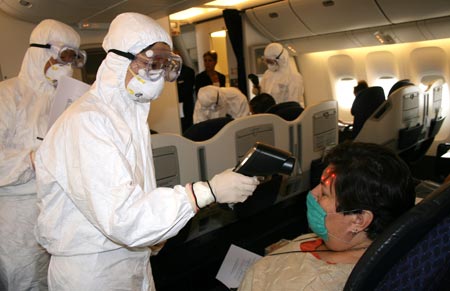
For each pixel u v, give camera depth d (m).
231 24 6.15
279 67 5.08
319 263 1.26
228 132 2.36
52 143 1.21
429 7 4.49
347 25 5.37
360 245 1.22
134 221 1.04
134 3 2.74
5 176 1.85
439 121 4.98
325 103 3.11
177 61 1.29
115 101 1.28
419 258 0.84
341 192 1.14
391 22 5.01
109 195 1.06
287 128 2.77
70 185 1.15
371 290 0.91
